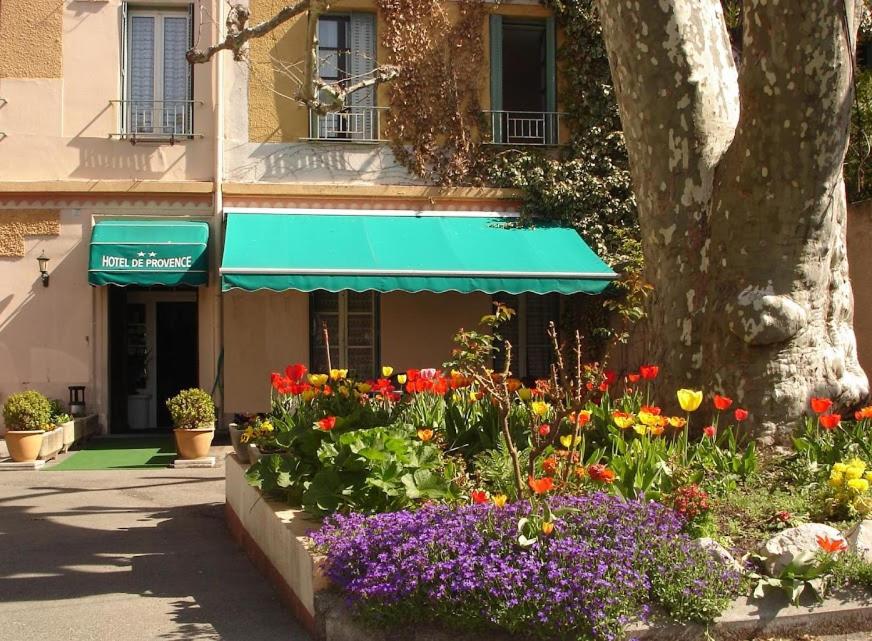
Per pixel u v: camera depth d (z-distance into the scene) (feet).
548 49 53.57
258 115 51.42
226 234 47.01
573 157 52.70
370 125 52.29
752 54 20.56
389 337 52.13
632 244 47.14
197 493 34.88
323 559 16.02
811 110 19.95
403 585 14.64
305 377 25.49
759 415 21.24
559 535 15.07
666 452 19.58
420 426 21.95
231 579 21.24
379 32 52.49
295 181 51.49
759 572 15.78
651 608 14.73
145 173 50.42
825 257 21.54
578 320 51.26
